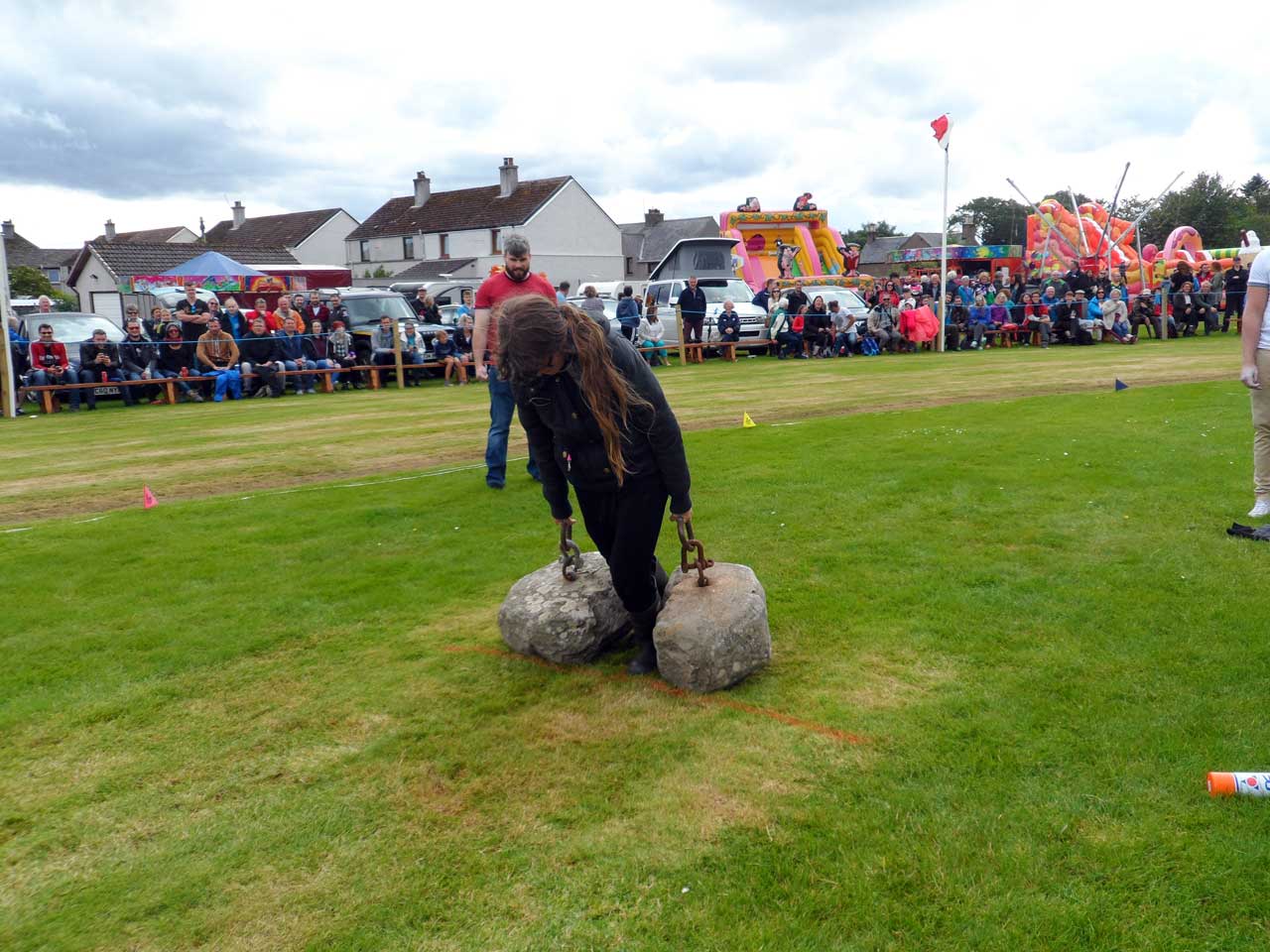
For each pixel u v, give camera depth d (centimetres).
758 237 3219
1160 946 227
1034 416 1001
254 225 6312
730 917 243
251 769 324
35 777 321
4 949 242
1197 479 667
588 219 5128
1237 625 404
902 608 446
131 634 445
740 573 397
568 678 387
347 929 245
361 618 462
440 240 5253
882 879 254
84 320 1758
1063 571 487
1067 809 280
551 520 638
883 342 2233
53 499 768
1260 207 8488
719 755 321
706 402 1288
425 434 1073
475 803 299
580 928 242
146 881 267
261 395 1653
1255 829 266
